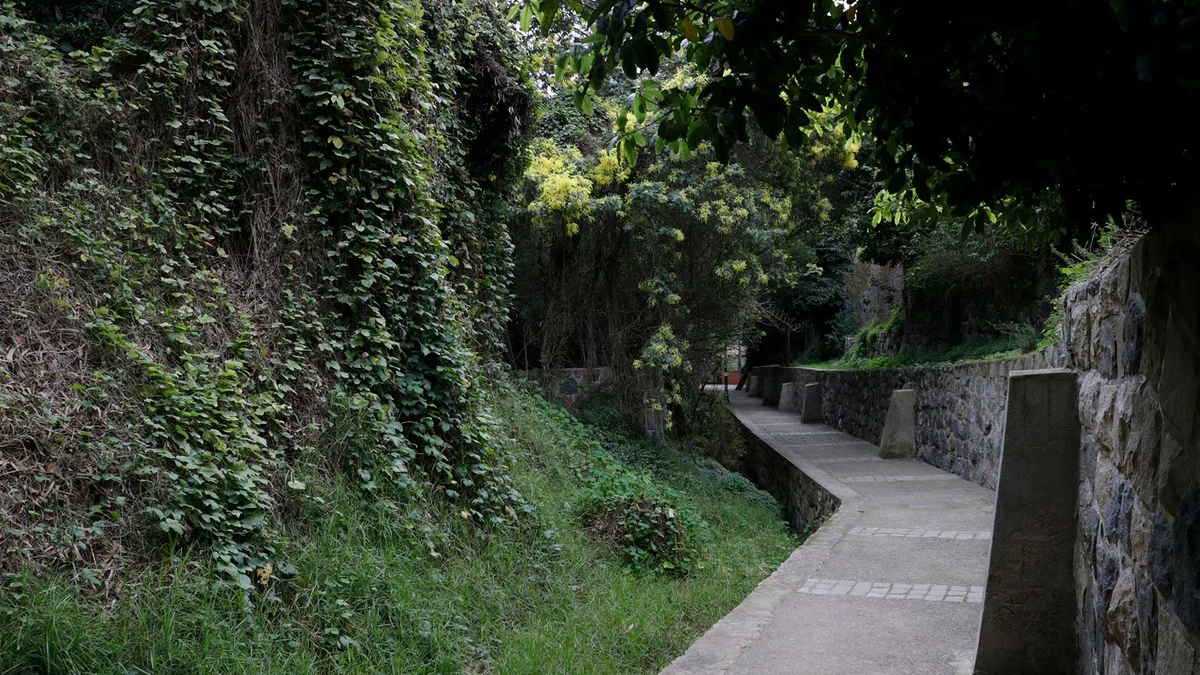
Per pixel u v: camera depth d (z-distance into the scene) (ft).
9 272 15.05
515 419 29.25
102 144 18.19
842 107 9.63
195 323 17.28
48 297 15.06
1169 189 6.76
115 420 14.38
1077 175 7.06
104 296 16.08
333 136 20.74
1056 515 13.76
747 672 14.55
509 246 34.73
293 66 21.08
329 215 20.85
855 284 81.00
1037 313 38.45
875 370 56.44
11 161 16.03
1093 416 11.79
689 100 8.41
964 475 38.19
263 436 17.15
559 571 20.48
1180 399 6.91
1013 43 5.98
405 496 18.60
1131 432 9.05
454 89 29.81
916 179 8.11
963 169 7.92
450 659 14.47
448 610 15.97
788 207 39.65
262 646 12.77
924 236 43.09
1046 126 6.56
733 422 51.80
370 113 21.36
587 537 23.81
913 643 15.94
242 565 14.15
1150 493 8.01
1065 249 27.17
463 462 20.98
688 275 38.60
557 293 39.68
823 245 77.05
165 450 14.35
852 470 42.14
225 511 14.56
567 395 39.11
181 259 18.16
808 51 7.23
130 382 15.07
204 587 12.94
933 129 6.87
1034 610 13.80
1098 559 11.31
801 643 16.02
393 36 22.35
